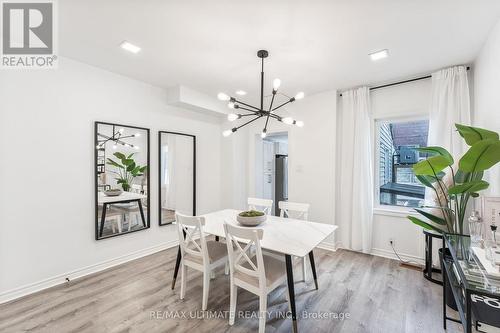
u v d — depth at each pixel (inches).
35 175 95.7
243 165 195.5
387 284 101.3
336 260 127.1
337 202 148.0
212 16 75.2
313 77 124.7
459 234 80.8
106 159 117.8
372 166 137.5
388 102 133.0
